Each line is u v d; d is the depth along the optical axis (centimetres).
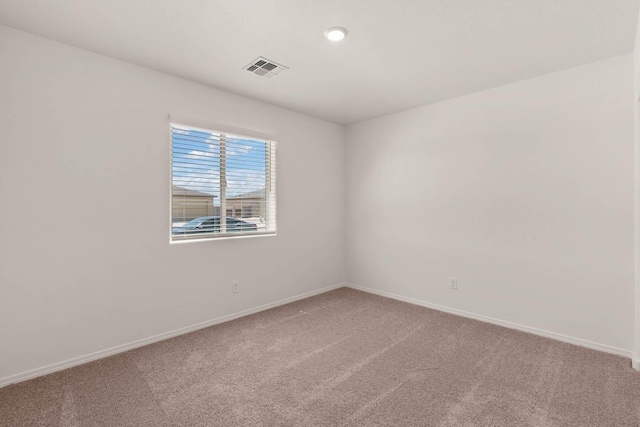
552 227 272
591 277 254
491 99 307
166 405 181
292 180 380
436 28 206
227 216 324
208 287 303
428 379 208
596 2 179
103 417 171
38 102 212
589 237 254
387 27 205
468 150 323
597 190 250
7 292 203
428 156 356
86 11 186
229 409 178
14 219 205
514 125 292
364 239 425
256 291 344
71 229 226
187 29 207
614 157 242
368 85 301
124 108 250
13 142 204
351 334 283
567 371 217
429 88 308
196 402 184
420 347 256
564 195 265
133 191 254
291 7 184
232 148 327
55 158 219
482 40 221
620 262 241
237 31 209
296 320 319
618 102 240
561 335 268
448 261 341
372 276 417
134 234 256
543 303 278
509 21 198
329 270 429
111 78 243
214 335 281
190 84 288
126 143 251
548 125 273
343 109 374
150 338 265
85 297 232
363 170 423
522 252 289
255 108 339
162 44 225
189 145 294
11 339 204
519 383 203
